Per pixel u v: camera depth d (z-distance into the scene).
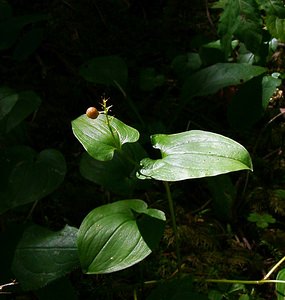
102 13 0.61
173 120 0.50
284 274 0.33
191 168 0.29
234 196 0.44
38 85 0.55
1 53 0.57
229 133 0.53
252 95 0.48
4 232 0.35
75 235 0.34
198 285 0.38
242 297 0.36
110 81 0.50
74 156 0.50
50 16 0.57
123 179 0.37
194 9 0.65
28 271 0.33
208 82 0.49
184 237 0.42
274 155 0.51
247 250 0.42
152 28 0.63
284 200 0.46
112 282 0.39
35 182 0.37
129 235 0.30
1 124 0.42
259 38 0.48
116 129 0.33
